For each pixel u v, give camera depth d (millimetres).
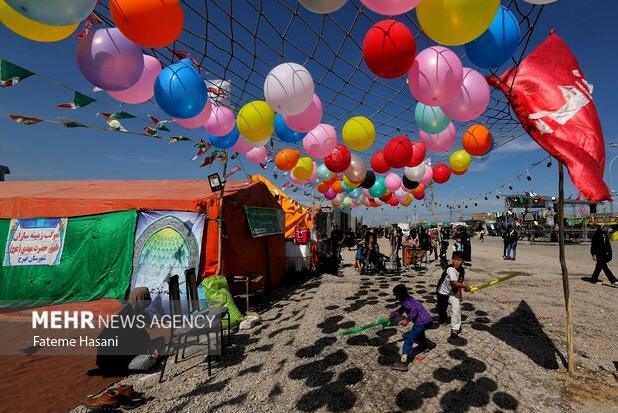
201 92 3156
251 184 9742
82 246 7734
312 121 4094
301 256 12414
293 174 6836
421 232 14672
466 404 3512
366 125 4578
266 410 3469
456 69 3086
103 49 2457
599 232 10039
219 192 8188
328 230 25172
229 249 7852
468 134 4766
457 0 2301
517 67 3861
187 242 7465
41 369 4586
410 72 3209
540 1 2641
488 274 11922
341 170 5578
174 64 3041
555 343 5168
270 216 10328
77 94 2816
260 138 4113
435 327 6047
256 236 8797
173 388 3996
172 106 3076
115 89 2697
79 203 7953
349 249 25547
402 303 4707
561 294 8578
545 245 26656
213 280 6703
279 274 11039
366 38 2775
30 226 7914
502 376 4117
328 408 3479
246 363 4660
